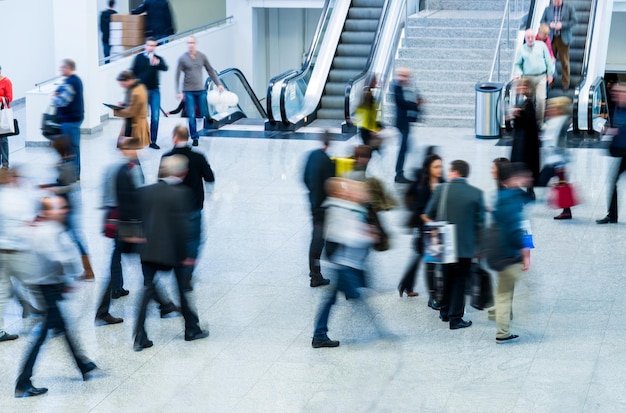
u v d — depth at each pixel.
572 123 18.73
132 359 9.43
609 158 17.16
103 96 21.05
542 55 18.30
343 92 22.23
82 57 19.53
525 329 9.98
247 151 18.41
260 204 14.76
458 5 24.77
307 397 8.58
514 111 13.66
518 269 9.41
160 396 8.66
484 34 22.25
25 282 8.67
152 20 25.09
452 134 19.48
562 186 13.58
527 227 9.56
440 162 10.04
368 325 10.16
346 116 19.77
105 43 25.28
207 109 20.33
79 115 15.70
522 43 20.33
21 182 9.41
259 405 8.45
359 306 10.66
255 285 11.42
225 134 20.05
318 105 21.98
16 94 25.05
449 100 20.83
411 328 10.08
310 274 11.38
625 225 13.48
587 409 8.24
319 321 9.62
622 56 30.42
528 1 22.72
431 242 9.65
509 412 8.21
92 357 9.47
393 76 21.92
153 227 9.37
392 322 10.23
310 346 9.69
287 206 14.67
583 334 9.84
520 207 9.35
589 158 17.20
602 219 13.66
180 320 10.39
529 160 13.58
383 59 21.47
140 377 9.04
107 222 10.39
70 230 11.16
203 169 10.29
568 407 8.29
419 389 8.68
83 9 19.39
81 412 8.37
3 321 9.92
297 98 21.23
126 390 8.78
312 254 11.27
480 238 9.55
